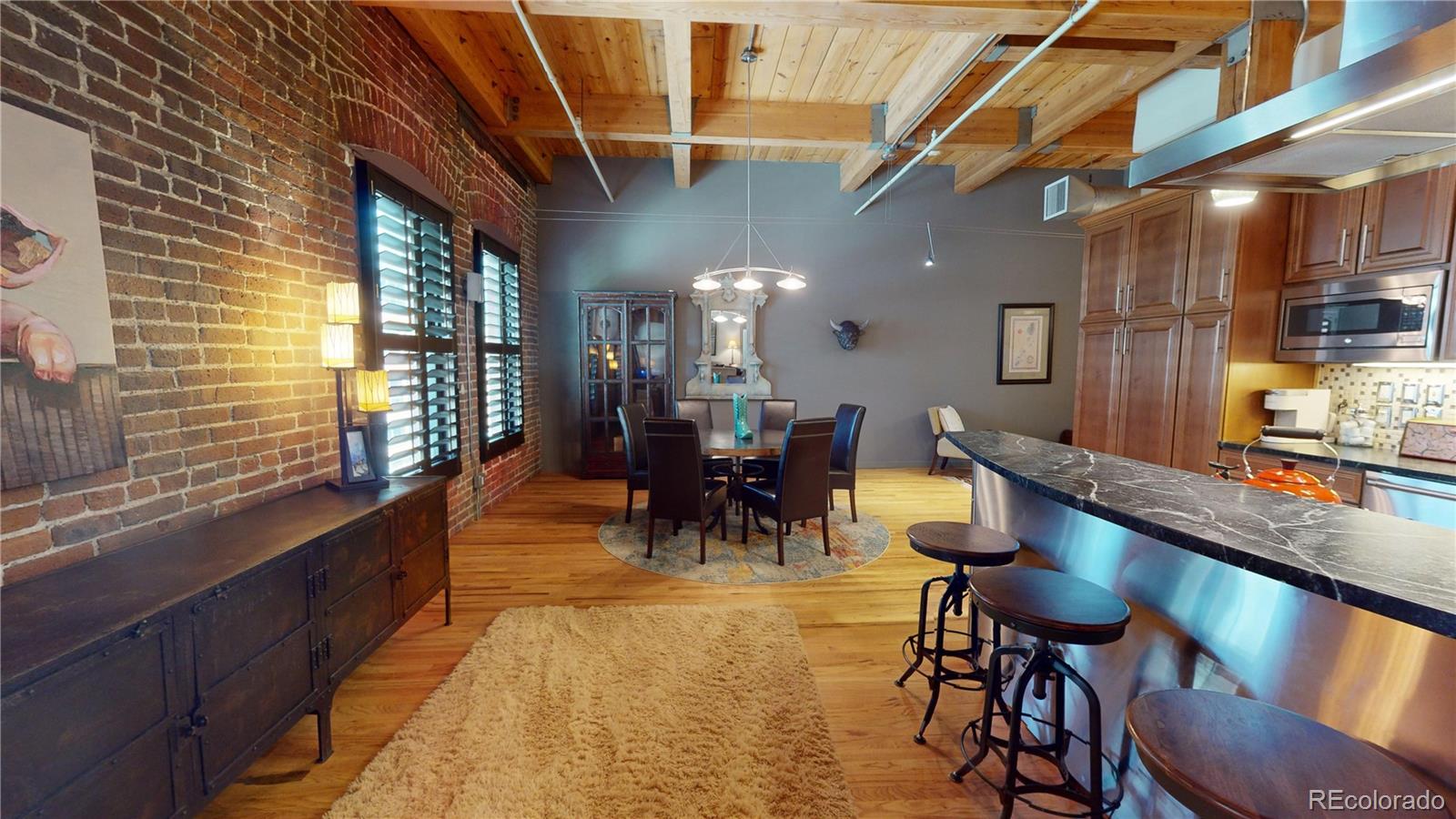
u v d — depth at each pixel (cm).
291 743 177
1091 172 595
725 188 571
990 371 607
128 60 150
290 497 210
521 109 415
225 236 185
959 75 325
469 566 324
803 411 595
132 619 112
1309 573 86
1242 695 114
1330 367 304
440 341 341
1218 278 298
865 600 285
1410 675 90
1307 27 234
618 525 403
